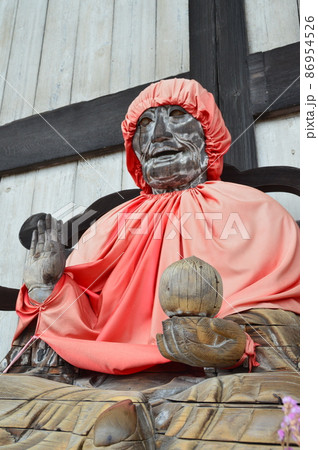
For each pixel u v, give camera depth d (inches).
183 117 66.8
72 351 47.5
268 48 104.1
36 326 52.7
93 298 58.6
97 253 61.9
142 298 54.9
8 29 140.9
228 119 96.7
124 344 47.0
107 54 124.0
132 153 73.0
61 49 130.7
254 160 92.0
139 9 125.5
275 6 107.8
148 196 67.0
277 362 41.4
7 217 116.3
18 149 119.4
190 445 30.5
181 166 65.4
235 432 30.2
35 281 54.1
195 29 109.5
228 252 53.7
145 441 29.8
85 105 117.0
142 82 116.0
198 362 38.4
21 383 39.8
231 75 101.0
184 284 39.2
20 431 34.7
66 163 115.6
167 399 36.4
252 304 47.1
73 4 135.4
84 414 32.8
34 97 127.5
